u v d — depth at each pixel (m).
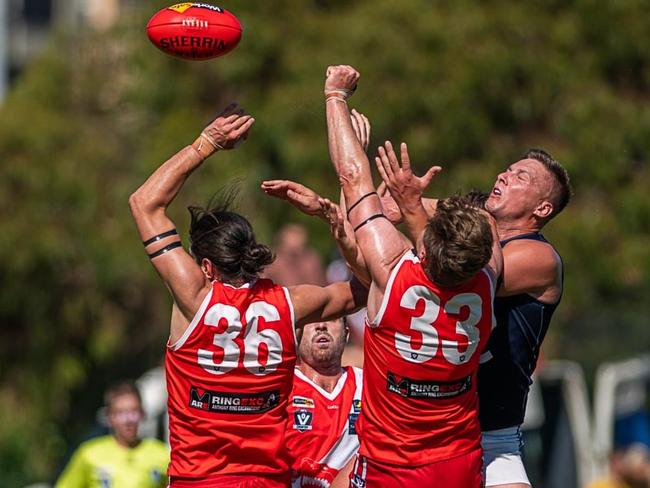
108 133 61.22
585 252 52.56
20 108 60.22
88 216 58.25
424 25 52.81
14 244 57.28
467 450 19.09
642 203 52.97
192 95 57.53
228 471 19.22
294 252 45.00
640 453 47.03
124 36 60.50
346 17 55.56
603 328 69.50
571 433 47.81
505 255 20.44
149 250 19.44
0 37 78.06
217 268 19.55
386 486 18.98
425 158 52.31
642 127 52.91
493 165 52.28
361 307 20.44
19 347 60.06
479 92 52.44
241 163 53.53
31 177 57.91
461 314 18.50
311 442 22.59
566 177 21.36
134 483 36.22
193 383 19.23
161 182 19.73
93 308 59.53
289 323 19.56
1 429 58.94
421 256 18.52
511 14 53.34
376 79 52.41
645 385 55.81
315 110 53.25
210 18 20.44
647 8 53.44
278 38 55.66
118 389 36.81
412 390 18.75
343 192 20.23
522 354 20.84
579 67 53.34
